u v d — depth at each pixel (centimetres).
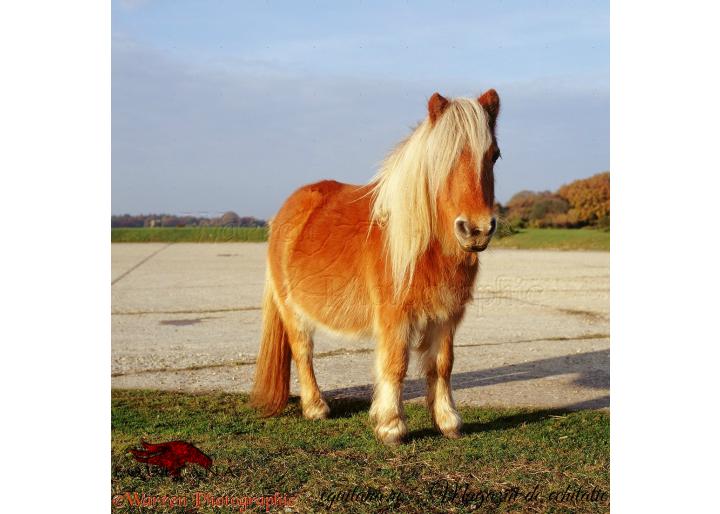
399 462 405
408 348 423
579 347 770
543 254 2011
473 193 365
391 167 423
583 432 468
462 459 411
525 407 535
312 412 509
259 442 448
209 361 698
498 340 814
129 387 594
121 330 875
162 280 1425
